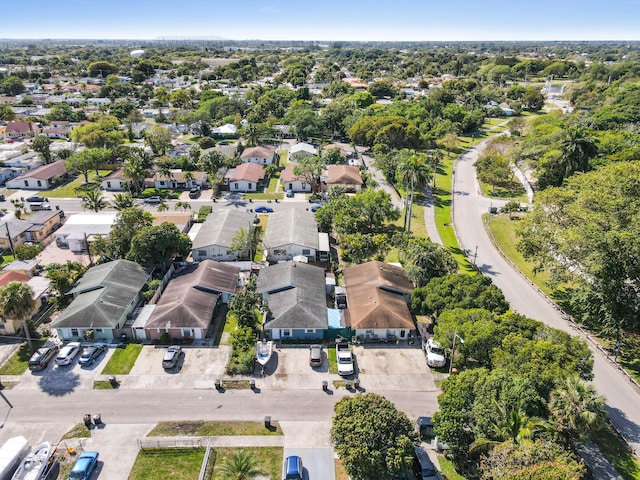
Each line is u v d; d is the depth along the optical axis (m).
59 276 61.12
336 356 52.47
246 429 42.22
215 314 60.00
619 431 41.84
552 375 38.47
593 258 52.19
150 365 50.44
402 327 54.50
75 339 54.34
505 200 106.88
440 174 126.75
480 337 45.19
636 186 64.06
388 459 33.88
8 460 37.34
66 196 104.62
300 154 135.38
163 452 39.75
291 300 57.97
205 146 142.00
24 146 143.12
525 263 76.31
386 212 84.19
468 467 38.47
